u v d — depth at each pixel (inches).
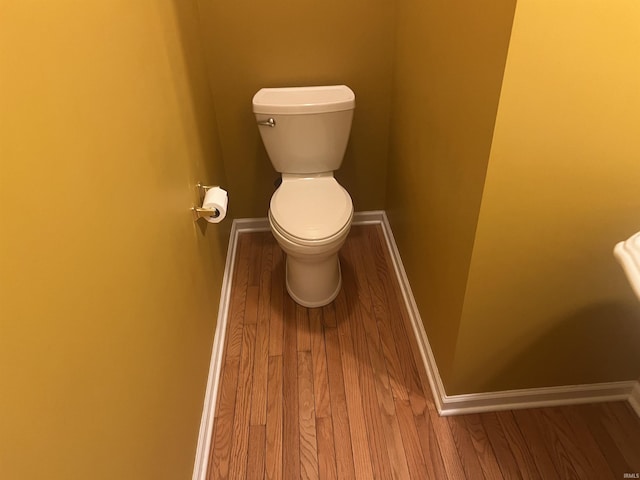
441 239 63.1
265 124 80.4
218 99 85.4
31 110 26.0
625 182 47.9
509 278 54.5
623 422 65.7
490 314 57.7
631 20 38.9
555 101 42.7
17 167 24.2
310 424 67.0
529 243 51.8
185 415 55.9
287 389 71.4
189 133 65.1
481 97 46.3
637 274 39.1
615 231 51.2
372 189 98.5
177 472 51.6
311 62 82.7
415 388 71.2
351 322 81.5
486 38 44.3
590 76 41.6
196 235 66.1
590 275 54.7
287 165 85.0
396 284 88.5
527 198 48.5
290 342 78.4
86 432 30.4
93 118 34.2
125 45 42.1
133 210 41.6
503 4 40.3
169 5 58.7
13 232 23.5
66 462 27.5
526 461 62.1
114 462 34.6
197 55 74.4
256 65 82.4
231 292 87.6
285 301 85.6
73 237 30.0
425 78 64.4
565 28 39.1
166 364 49.0
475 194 49.9
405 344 77.7
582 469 61.1
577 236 51.4
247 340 78.9
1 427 21.6
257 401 69.9
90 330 31.8
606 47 40.2
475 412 67.7
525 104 42.7
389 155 91.9
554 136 44.7
